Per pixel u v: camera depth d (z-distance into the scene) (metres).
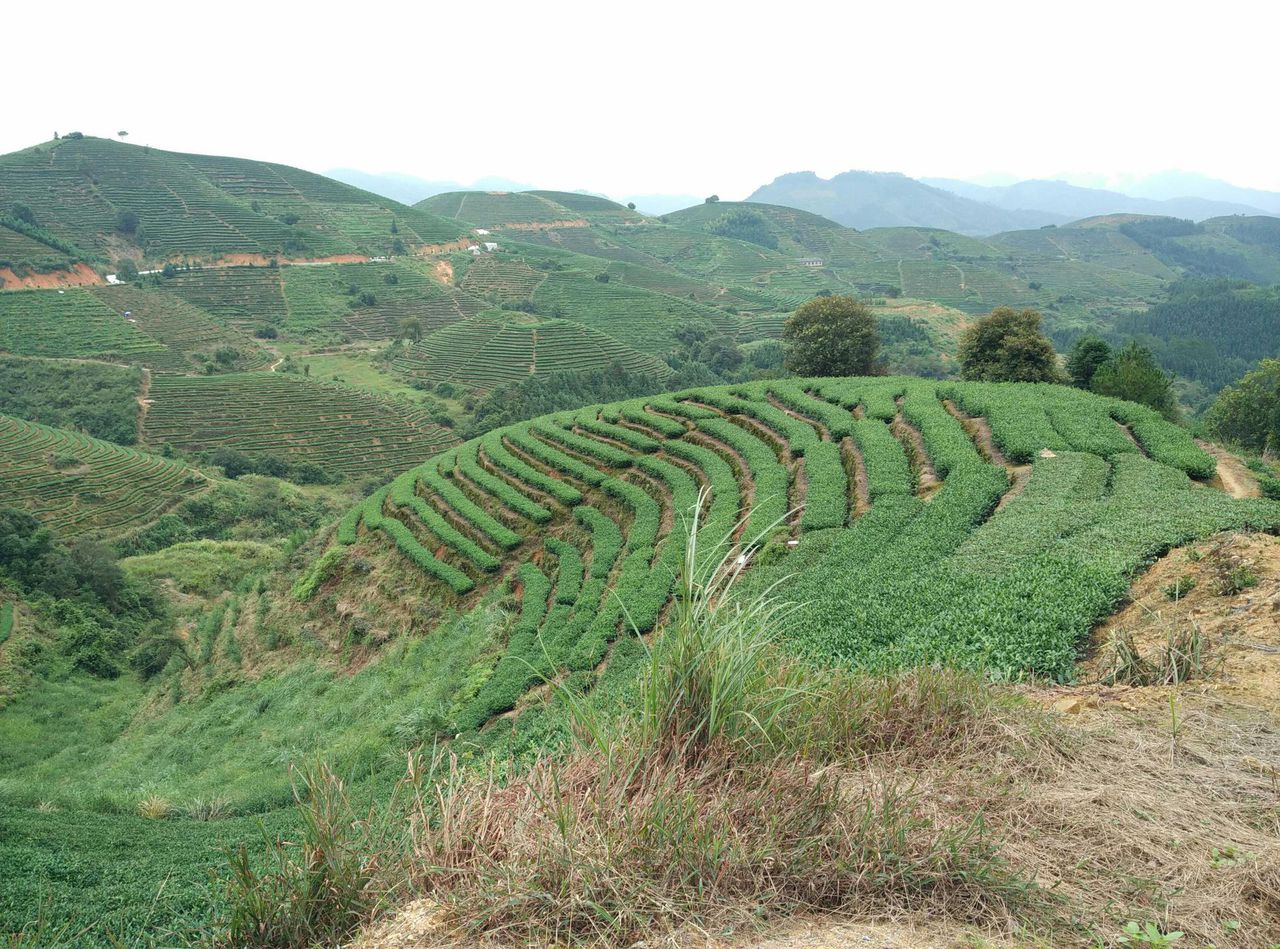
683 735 5.36
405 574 36.03
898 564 17.95
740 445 34.84
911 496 24.52
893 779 5.36
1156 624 10.96
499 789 5.37
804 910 4.13
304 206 181.62
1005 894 4.13
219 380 94.62
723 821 4.56
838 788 4.94
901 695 6.62
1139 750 5.84
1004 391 33.41
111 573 49.16
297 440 86.00
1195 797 5.13
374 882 4.73
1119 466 22.70
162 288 126.56
